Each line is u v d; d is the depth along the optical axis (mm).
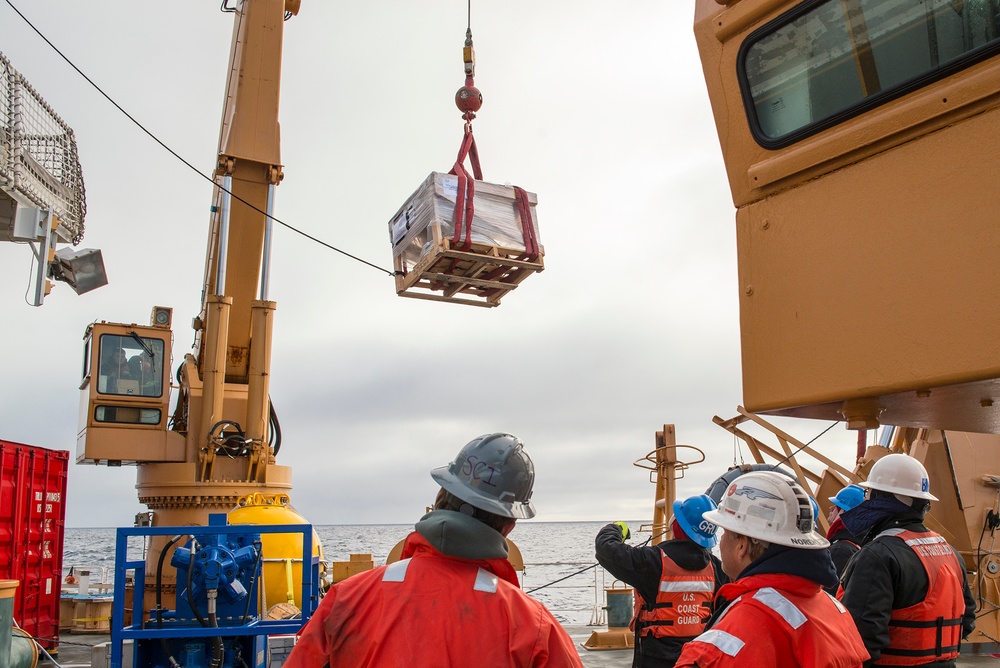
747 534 2871
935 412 3107
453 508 2670
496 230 7070
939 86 2512
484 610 2434
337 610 2498
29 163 10727
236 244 12867
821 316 2748
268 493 11703
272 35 13156
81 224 12695
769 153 3006
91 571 18703
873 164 2666
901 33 2627
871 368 2586
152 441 11812
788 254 2887
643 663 4699
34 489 12391
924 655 3957
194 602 6656
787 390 2818
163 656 6977
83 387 12406
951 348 2402
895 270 2564
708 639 2703
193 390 12227
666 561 4723
